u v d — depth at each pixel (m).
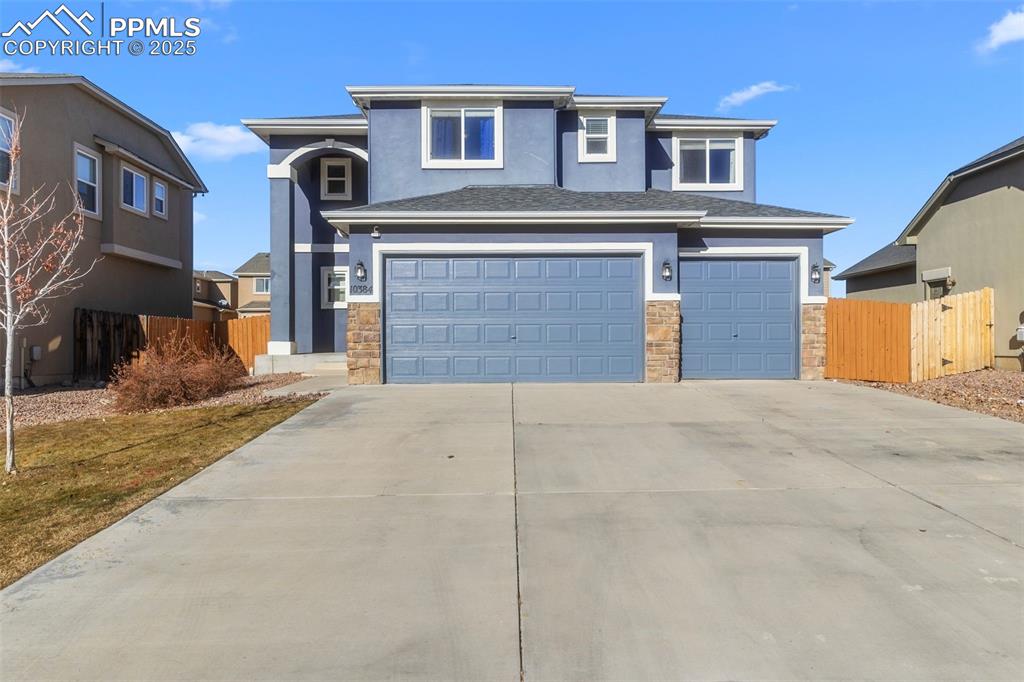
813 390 11.80
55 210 15.13
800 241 13.51
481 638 3.59
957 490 6.05
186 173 21.59
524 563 4.54
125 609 3.93
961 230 16.98
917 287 19.11
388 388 12.14
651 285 12.73
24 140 14.13
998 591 4.08
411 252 12.68
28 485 6.47
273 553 4.74
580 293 12.79
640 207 12.95
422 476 6.61
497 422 9.03
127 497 6.02
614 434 8.32
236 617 3.84
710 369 13.45
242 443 8.05
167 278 20.67
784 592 4.09
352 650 3.49
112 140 17.44
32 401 12.58
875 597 4.01
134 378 11.59
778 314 13.55
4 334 13.96
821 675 3.24
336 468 6.92
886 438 8.07
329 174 18.72
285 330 17.38
